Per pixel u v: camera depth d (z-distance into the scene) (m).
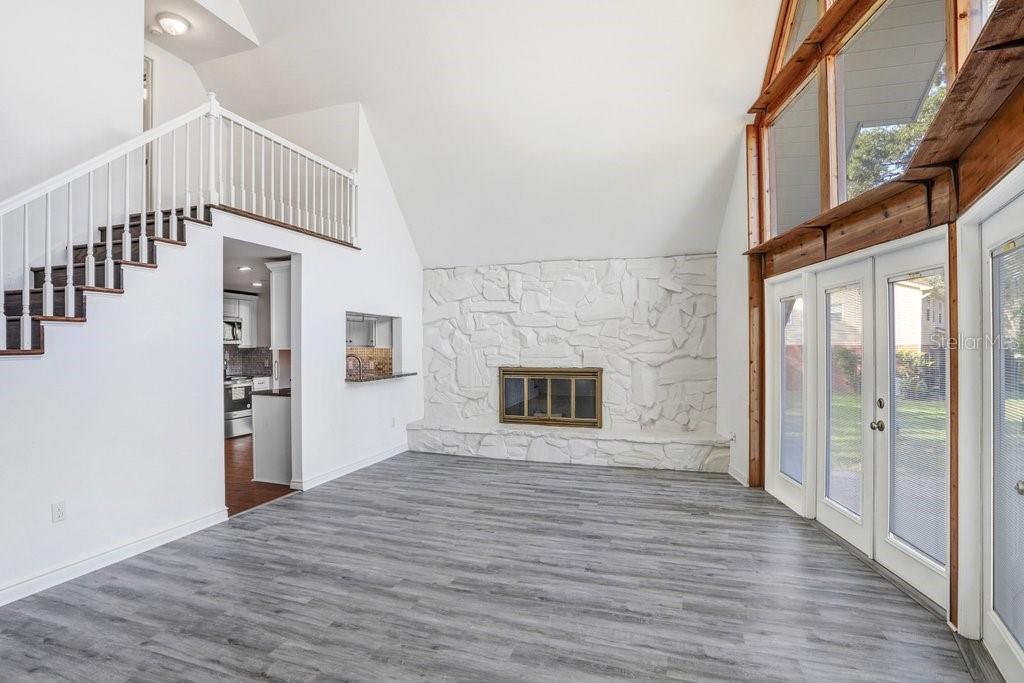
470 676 1.87
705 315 5.32
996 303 2.01
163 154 4.92
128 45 3.96
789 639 2.11
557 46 4.12
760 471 4.37
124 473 2.90
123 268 2.90
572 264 5.75
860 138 3.00
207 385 3.42
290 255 4.29
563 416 5.80
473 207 5.55
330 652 2.01
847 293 3.17
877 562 2.83
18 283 3.32
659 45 3.96
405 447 5.90
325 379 4.54
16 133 3.29
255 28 4.70
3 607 2.35
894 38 2.68
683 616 2.29
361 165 5.05
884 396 2.78
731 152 4.56
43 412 2.52
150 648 2.04
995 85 1.55
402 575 2.70
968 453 2.10
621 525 3.48
